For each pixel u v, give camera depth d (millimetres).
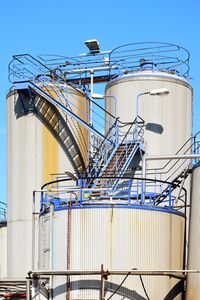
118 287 26281
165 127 39281
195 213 27469
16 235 39188
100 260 26781
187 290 27188
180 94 40125
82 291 26578
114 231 26891
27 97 39875
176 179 31406
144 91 39656
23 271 38656
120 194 33844
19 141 39812
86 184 33750
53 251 27875
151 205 27891
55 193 33188
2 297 29719
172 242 27922
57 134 39688
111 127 38531
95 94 38906
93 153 40562
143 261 26828
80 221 27234
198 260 26750
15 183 39719
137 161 37688
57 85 40031
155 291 26766
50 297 27656
